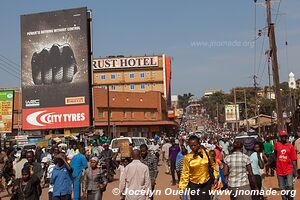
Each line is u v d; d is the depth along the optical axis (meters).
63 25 39.62
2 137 41.88
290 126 54.91
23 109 40.12
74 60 39.31
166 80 93.75
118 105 61.31
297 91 73.19
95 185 10.23
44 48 39.94
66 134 39.16
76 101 39.12
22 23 40.44
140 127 64.12
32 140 38.34
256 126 76.25
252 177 8.88
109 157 20.03
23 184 8.65
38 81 39.97
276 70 23.36
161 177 22.48
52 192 10.51
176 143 19.09
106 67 95.06
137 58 94.38
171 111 81.12
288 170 11.23
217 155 15.52
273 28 24.06
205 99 196.25
